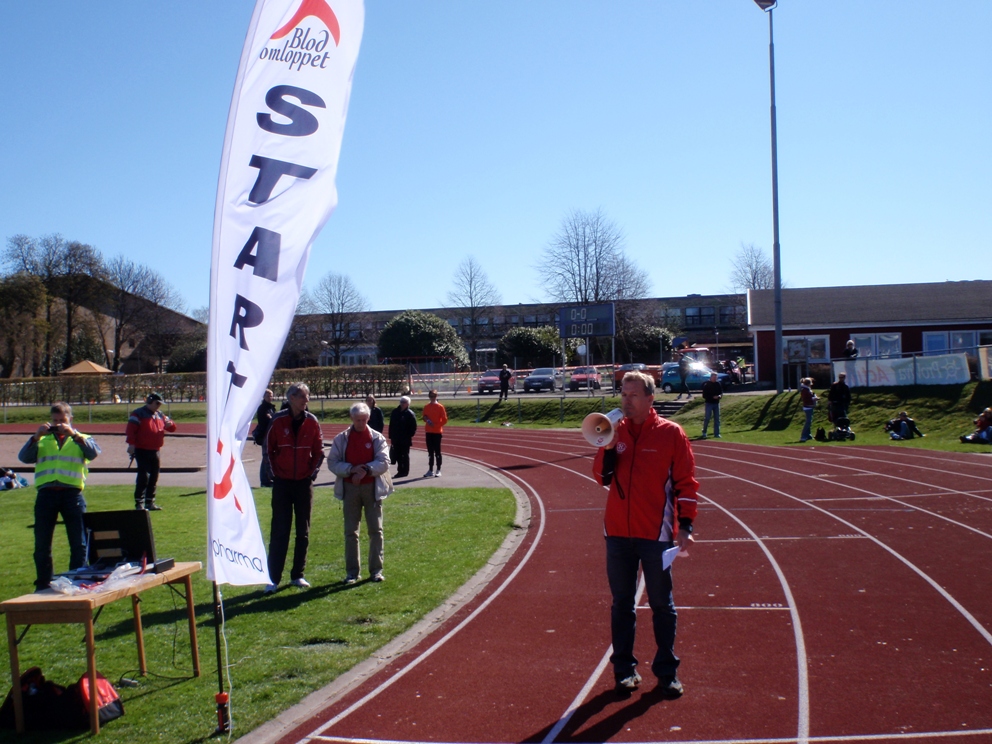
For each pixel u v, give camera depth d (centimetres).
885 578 796
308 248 540
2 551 987
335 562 921
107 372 5250
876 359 2559
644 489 512
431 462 1780
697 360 4234
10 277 6138
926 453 1777
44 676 565
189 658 607
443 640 655
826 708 498
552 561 933
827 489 1354
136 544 562
